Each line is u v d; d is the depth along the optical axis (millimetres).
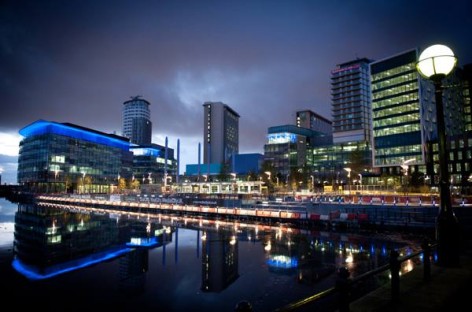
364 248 29594
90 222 56906
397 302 7863
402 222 37531
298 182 145000
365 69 184250
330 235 37688
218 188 137250
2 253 33156
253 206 58656
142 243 36875
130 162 190625
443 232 10875
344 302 5418
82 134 150625
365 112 179500
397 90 127188
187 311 16703
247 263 25609
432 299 8023
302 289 18969
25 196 129250
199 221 55750
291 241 34469
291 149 175875
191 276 22984
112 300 18625
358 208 43938
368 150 166625
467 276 9781
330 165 175500
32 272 25312
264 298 17734
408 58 125125
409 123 122750
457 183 104875
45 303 18281
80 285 21641
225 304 17312
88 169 152125
